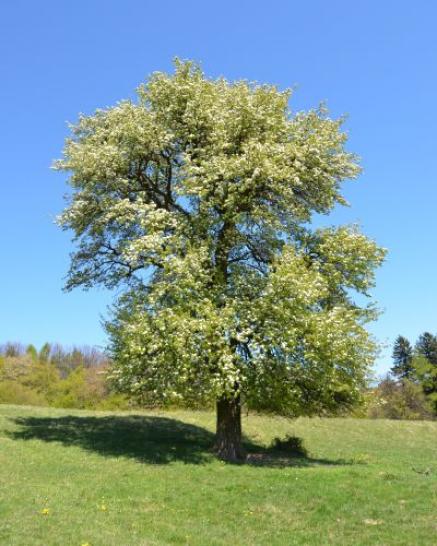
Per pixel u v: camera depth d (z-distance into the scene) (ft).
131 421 115.96
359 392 88.12
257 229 93.66
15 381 207.62
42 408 132.05
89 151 91.86
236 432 88.58
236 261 93.25
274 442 108.78
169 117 94.07
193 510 59.31
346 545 50.14
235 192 85.51
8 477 65.21
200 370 79.61
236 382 80.64
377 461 102.53
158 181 100.01
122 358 82.02
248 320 80.89
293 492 64.95
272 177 85.25
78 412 129.49
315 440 130.52
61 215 93.15
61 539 43.70
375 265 91.81
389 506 60.13
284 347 77.56
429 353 350.64
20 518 48.24
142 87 98.27
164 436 102.73
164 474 72.95
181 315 78.07
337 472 74.18
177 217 89.10
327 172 95.04
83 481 67.36
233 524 55.57
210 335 77.51
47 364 231.50
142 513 57.00
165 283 81.10
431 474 81.66
